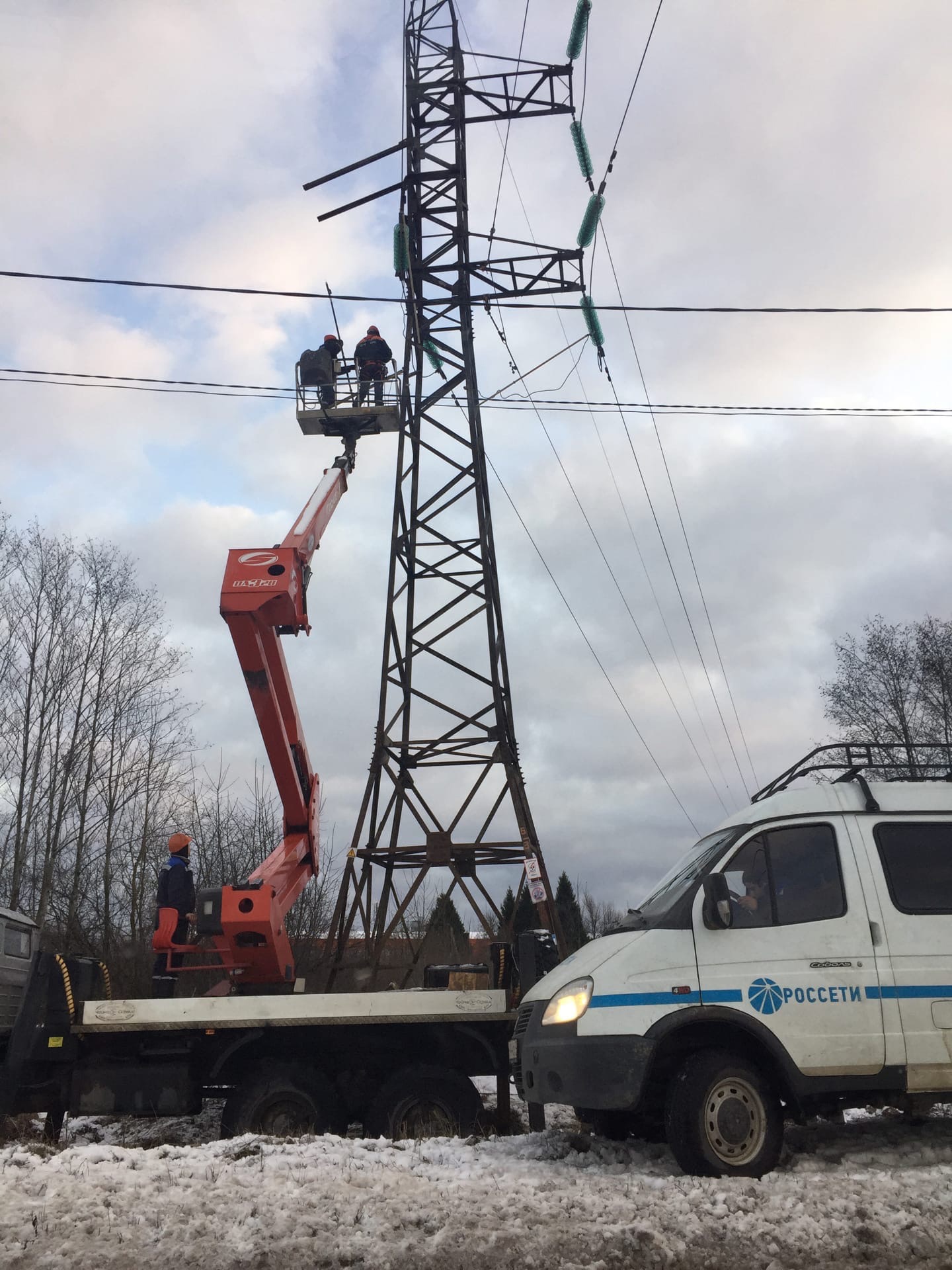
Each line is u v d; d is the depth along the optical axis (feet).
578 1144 25.35
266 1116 29.71
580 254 62.75
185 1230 16.97
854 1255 17.22
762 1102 21.93
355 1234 17.08
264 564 36.52
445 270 65.72
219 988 34.86
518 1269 16.30
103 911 86.22
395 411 57.21
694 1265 16.85
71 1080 30.48
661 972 23.13
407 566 61.72
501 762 57.57
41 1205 18.06
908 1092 22.39
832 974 22.93
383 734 58.59
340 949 55.31
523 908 132.77
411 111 70.18
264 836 94.17
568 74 68.54
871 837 24.49
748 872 24.45
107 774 90.63
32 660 90.74
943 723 130.82
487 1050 30.99
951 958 23.22
